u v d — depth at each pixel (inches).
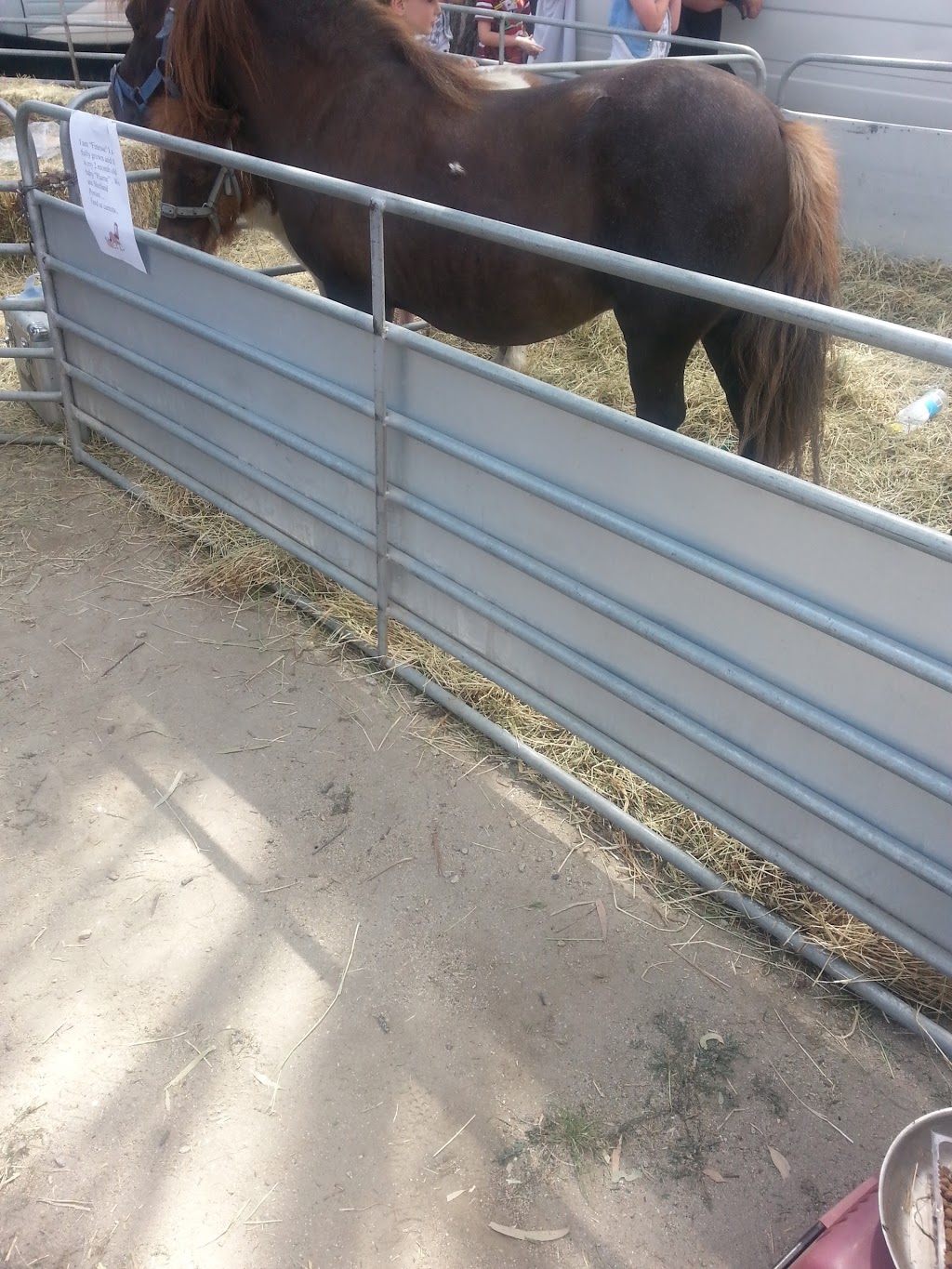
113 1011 66.4
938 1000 68.6
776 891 75.7
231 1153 58.6
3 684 94.9
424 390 79.0
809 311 52.3
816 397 99.8
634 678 75.4
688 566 65.6
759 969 71.3
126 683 96.0
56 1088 61.7
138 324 108.7
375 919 73.7
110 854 77.9
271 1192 56.8
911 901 64.5
